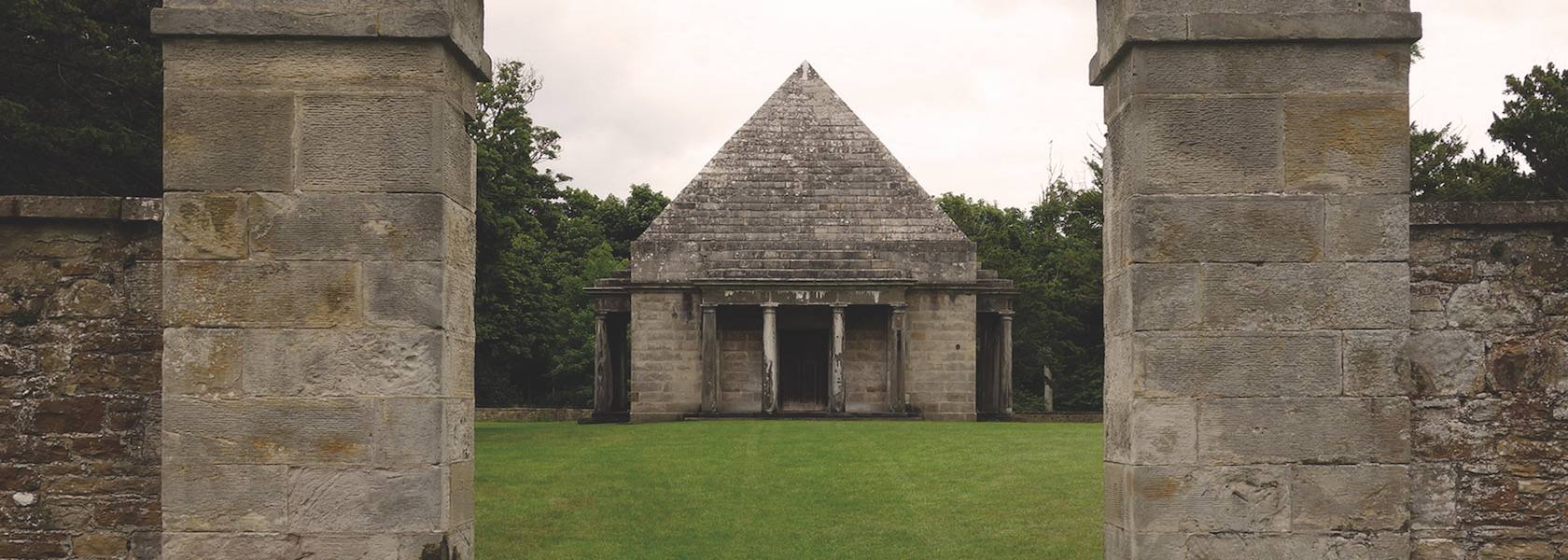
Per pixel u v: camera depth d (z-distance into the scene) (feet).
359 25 21.56
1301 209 21.62
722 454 65.41
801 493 53.06
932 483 54.60
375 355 21.57
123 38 65.46
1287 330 21.56
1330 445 21.54
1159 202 21.61
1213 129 21.67
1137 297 21.62
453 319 22.26
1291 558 21.48
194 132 21.66
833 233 110.83
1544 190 114.01
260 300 21.61
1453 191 129.18
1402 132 21.65
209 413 21.57
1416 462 24.12
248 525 21.54
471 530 23.22
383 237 21.61
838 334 105.29
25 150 57.57
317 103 21.70
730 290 105.40
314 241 21.61
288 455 21.56
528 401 181.37
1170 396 21.56
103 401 25.20
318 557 21.49
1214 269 21.59
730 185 112.68
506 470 58.90
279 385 21.57
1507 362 24.22
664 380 108.06
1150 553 21.49
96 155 59.67
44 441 25.12
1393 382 21.53
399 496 21.50
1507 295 24.38
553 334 176.86
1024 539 42.86
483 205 102.37
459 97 22.95
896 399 105.60
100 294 25.38
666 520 47.52
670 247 108.68
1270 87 21.67
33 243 25.40
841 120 117.08
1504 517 23.94
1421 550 23.95
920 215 112.16
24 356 25.27
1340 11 21.52
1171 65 21.68
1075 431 78.95
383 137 21.70
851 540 43.75
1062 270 174.91
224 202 21.62
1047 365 163.63
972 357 109.40
